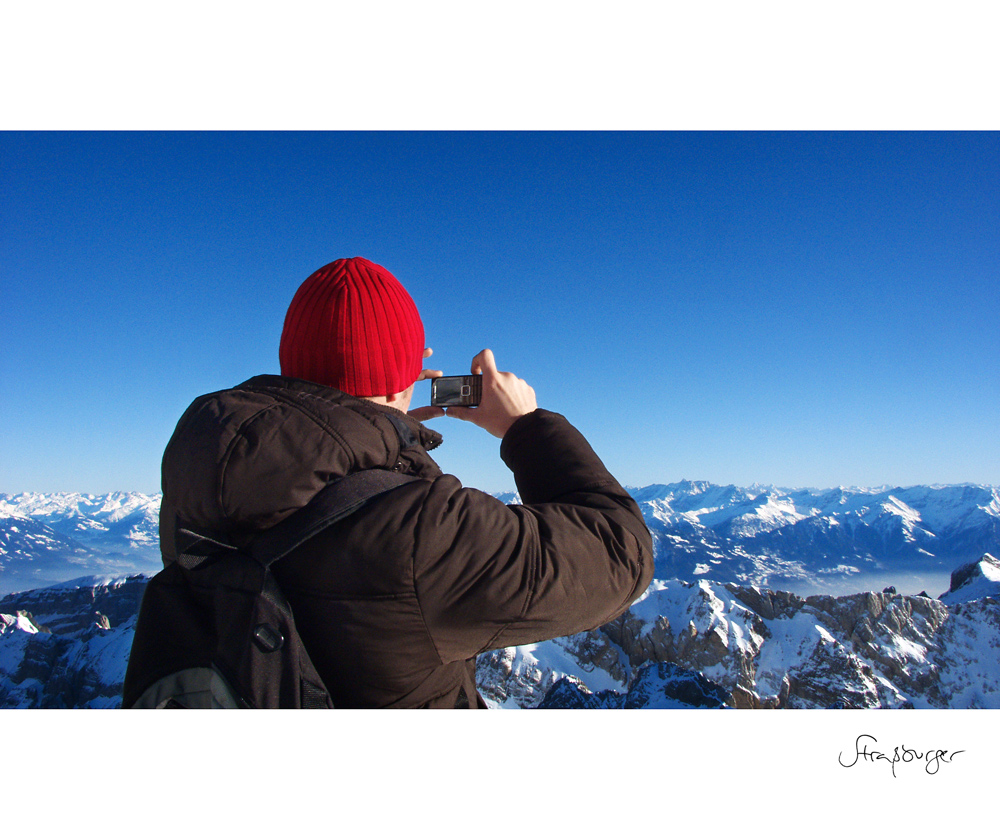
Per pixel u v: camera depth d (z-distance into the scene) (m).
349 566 1.66
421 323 2.23
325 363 1.98
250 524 1.73
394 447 1.92
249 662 1.63
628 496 2.05
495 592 1.62
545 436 2.18
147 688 1.80
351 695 1.78
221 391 1.95
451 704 2.08
